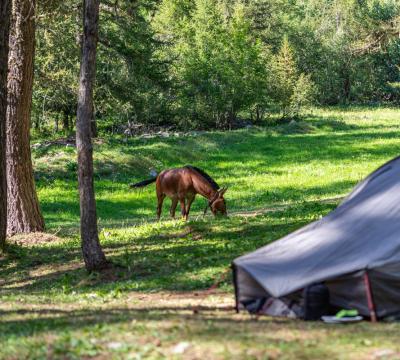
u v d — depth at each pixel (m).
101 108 44.12
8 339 7.48
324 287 8.05
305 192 30.67
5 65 16.27
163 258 13.99
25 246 17.84
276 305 8.41
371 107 83.38
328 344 6.24
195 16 75.38
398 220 8.59
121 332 7.11
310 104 74.56
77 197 30.67
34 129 52.19
